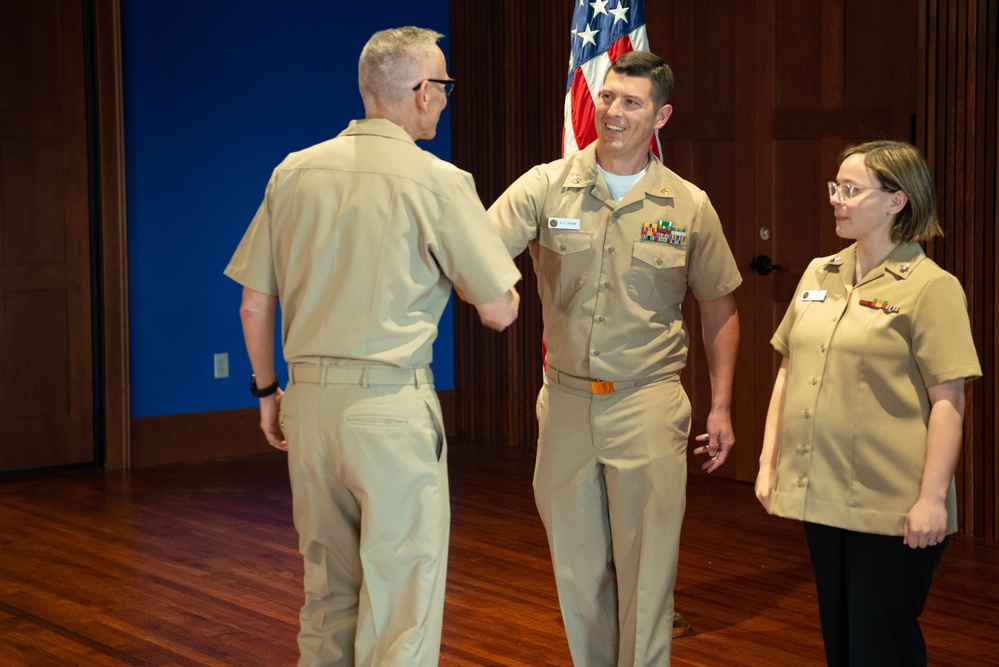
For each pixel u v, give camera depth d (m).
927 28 4.88
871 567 2.46
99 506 5.36
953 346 2.37
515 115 6.58
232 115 6.42
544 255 2.92
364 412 2.45
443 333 7.10
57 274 6.01
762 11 5.48
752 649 3.60
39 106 5.90
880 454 2.44
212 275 6.41
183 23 6.23
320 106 6.71
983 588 4.17
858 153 2.51
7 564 4.44
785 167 5.46
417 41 2.54
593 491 2.90
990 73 4.70
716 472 5.89
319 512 2.56
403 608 2.49
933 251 4.89
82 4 5.96
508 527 5.00
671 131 5.89
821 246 5.36
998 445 4.76
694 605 4.01
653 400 2.82
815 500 2.51
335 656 2.61
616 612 2.99
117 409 6.13
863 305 2.49
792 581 4.27
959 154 4.79
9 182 5.85
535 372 6.63
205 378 6.42
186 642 3.62
